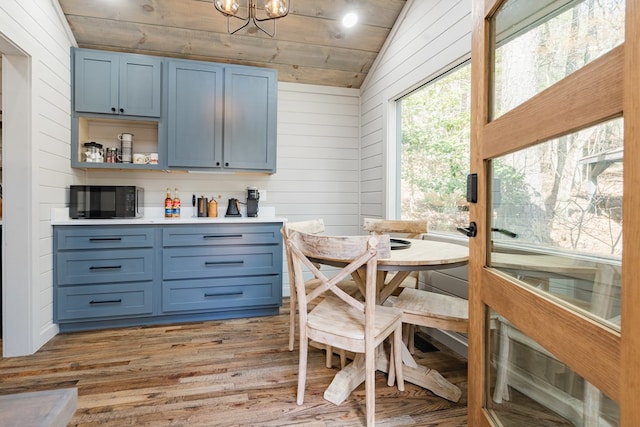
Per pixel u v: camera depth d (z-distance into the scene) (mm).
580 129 755
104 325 2641
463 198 2354
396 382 1871
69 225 2482
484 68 1192
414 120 2924
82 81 2703
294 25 2895
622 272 609
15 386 1794
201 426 1497
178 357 2154
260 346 2336
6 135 2105
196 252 2756
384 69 3203
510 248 1116
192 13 2686
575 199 825
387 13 2891
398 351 1770
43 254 2330
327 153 3709
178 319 2801
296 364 2078
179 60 2895
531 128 922
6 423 667
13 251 2131
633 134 578
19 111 2115
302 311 1628
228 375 1936
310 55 3238
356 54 3295
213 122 2996
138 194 2936
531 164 1003
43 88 2279
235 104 3047
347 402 1692
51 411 702
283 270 3576
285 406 1648
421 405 1672
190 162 2957
